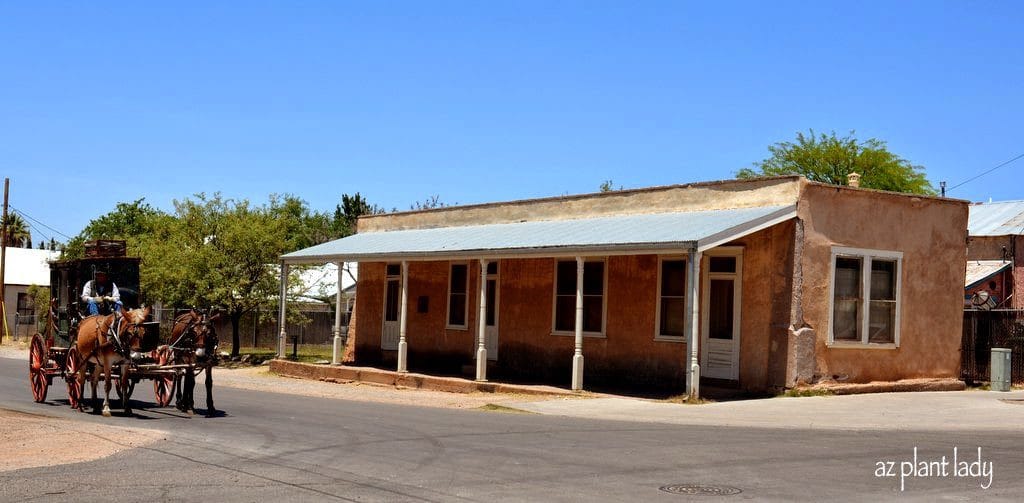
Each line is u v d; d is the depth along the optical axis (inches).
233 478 411.2
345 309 1978.3
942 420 668.7
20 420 617.6
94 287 701.3
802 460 468.8
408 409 762.8
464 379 1015.6
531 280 1089.4
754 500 366.0
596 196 1053.8
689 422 661.3
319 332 1974.7
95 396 695.7
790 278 831.1
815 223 847.1
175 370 668.7
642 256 959.0
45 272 2559.1
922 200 934.4
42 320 2199.8
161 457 472.1
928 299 936.3
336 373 1141.7
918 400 801.6
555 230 1008.2
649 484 398.9
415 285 1262.3
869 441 547.8
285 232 1530.5
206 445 515.8
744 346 864.3
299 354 1695.4
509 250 944.9
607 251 848.3
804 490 387.5
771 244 848.9
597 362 995.9
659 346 935.0
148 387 960.9
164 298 1471.5
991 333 996.6
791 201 840.3
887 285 908.6
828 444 532.1
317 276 1959.9
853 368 872.3
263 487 389.7
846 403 769.6
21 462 454.9
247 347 1876.2
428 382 1008.9
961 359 979.9
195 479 408.5
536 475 419.8
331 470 432.5
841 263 873.5
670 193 971.3
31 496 370.6
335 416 686.5
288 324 1921.8
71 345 708.7
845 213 870.4
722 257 893.8
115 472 426.3
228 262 1476.4
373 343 1333.7
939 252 948.6
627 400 809.5
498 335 1126.4
